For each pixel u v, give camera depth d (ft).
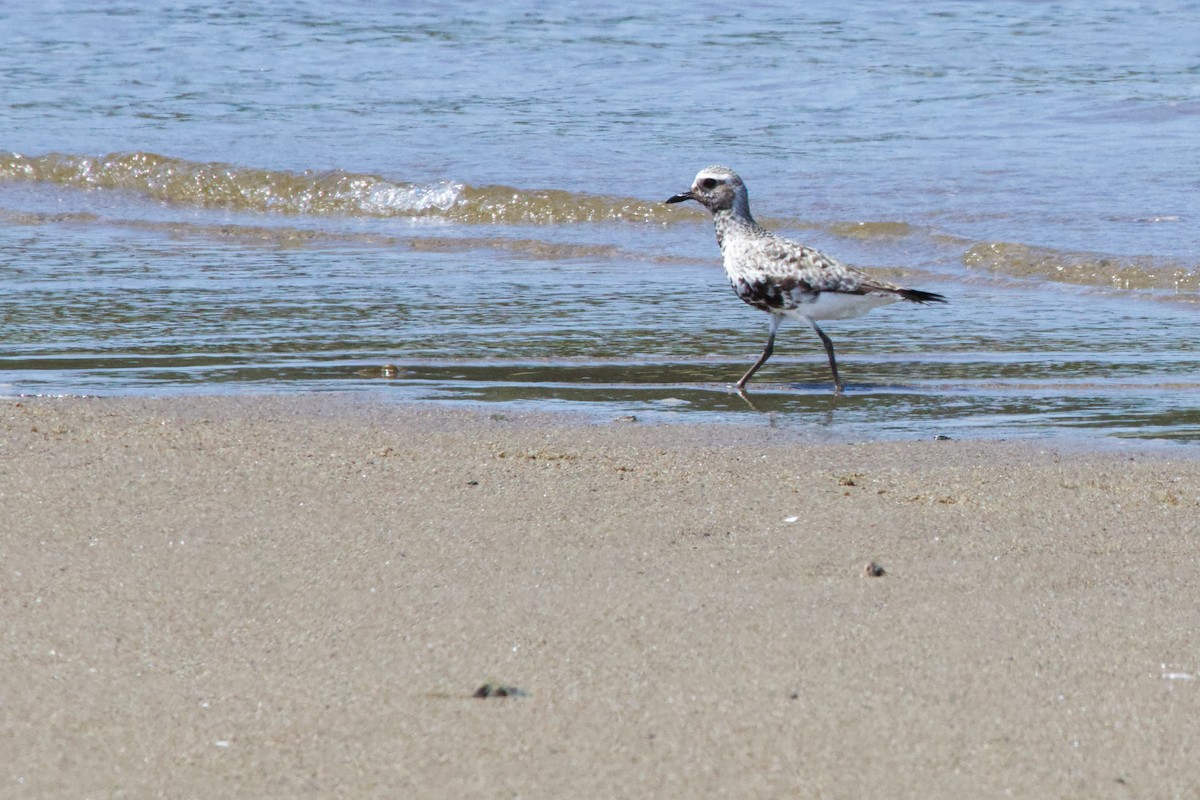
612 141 82.69
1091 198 67.82
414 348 48.24
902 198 69.10
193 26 118.83
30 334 49.67
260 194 77.15
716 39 112.06
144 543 27.76
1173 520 30.04
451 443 36.27
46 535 28.12
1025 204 67.21
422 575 26.40
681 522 29.68
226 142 84.64
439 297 56.29
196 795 18.74
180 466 33.04
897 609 25.00
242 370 44.98
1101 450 36.27
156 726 20.49
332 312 53.52
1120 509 30.83
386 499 30.96
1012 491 32.32
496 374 45.09
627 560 27.30
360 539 28.30
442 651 23.09
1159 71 97.35
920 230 64.08
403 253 65.72
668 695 21.56
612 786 18.99
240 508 30.07
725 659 22.85
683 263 62.85
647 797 18.75
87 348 47.75
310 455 34.50
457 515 29.94
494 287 58.29
